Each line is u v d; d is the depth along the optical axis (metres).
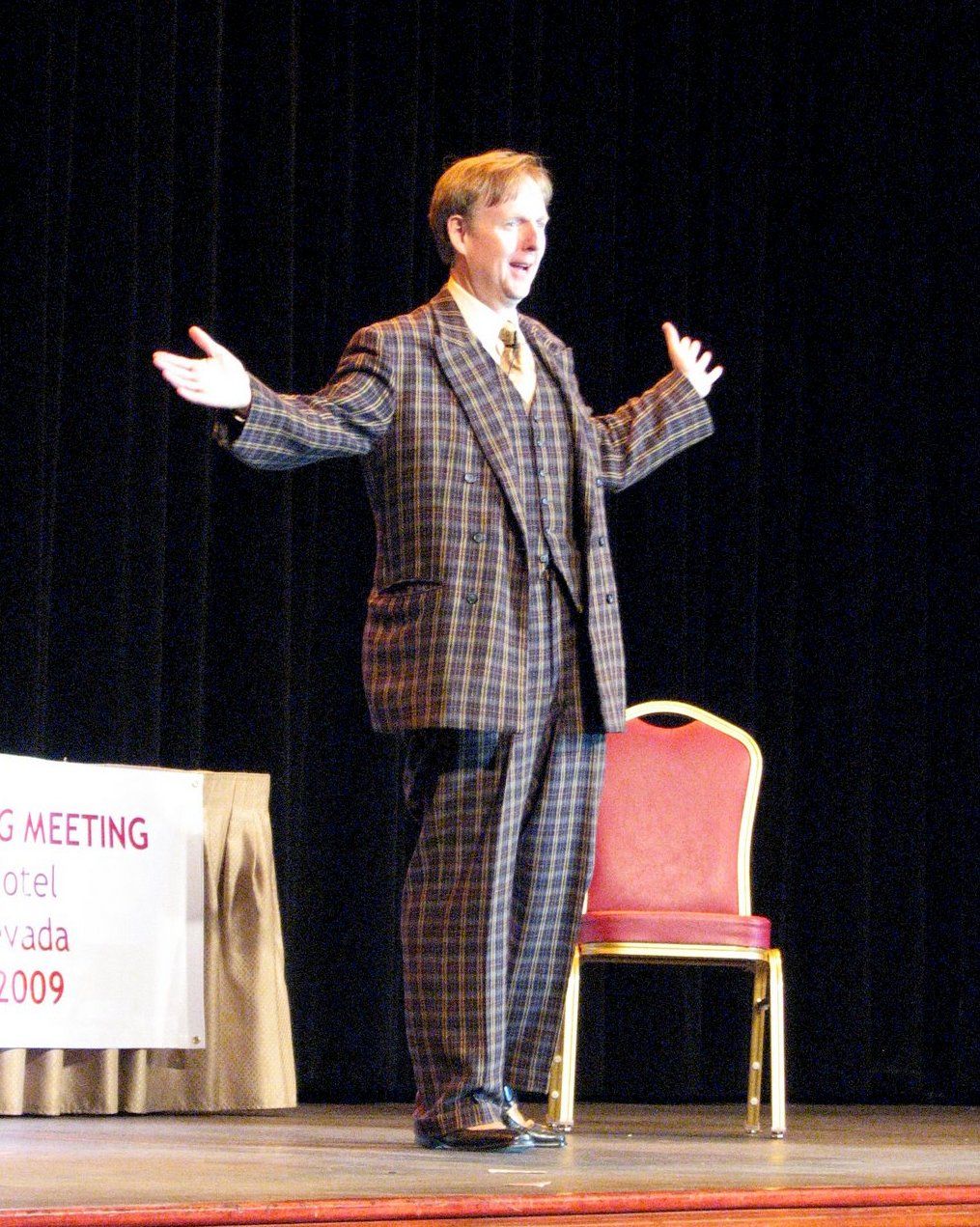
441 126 8.10
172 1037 5.85
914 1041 8.45
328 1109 6.68
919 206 8.85
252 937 6.08
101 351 6.96
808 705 8.55
